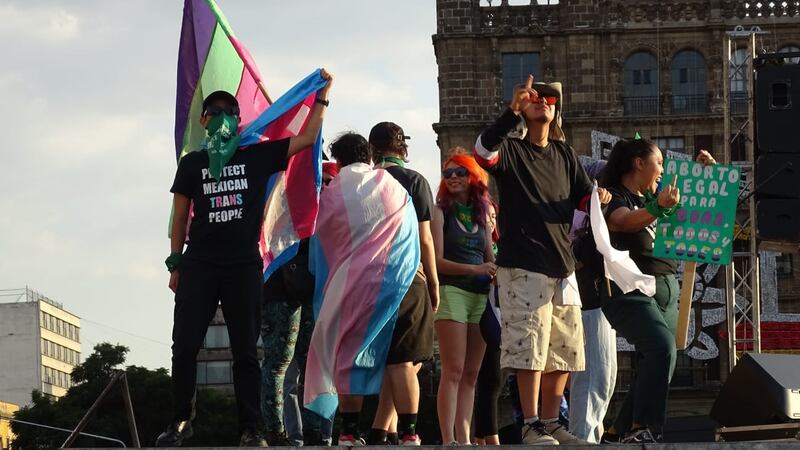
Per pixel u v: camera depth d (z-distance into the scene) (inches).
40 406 3058.6
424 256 506.0
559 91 496.7
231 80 599.8
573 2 2689.5
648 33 2682.1
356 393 471.8
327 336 478.6
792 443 411.2
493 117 2684.5
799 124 960.3
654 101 2677.2
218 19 596.1
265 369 546.0
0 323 6181.1
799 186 952.9
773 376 495.5
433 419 2333.9
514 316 483.2
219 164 483.8
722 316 2325.3
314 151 512.4
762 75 975.0
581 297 533.0
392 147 525.7
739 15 2667.3
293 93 505.7
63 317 6638.8
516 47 2694.4
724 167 537.0
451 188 533.3
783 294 2561.5
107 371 3006.9
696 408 2529.5
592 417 533.0
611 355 537.0
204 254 478.0
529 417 486.0
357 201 484.4
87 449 426.3
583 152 2679.6
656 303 511.2
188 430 474.0
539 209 487.5
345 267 480.1
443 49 2699.3
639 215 493.7
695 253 524.4
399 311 481.4
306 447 425.4
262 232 511.5
